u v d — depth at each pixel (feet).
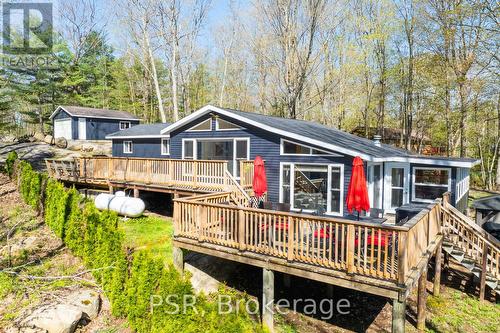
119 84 136.26
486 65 67.72
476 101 78.13
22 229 36.63
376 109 114.11
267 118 50.98
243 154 47.26
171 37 92.02
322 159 40.45
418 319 26.25
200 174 43.70
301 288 34.19
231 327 17.29
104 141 97.76
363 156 37.06
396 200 45.91
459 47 74.84
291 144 42.70
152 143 70.38
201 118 50.98
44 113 112.37
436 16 75.00
